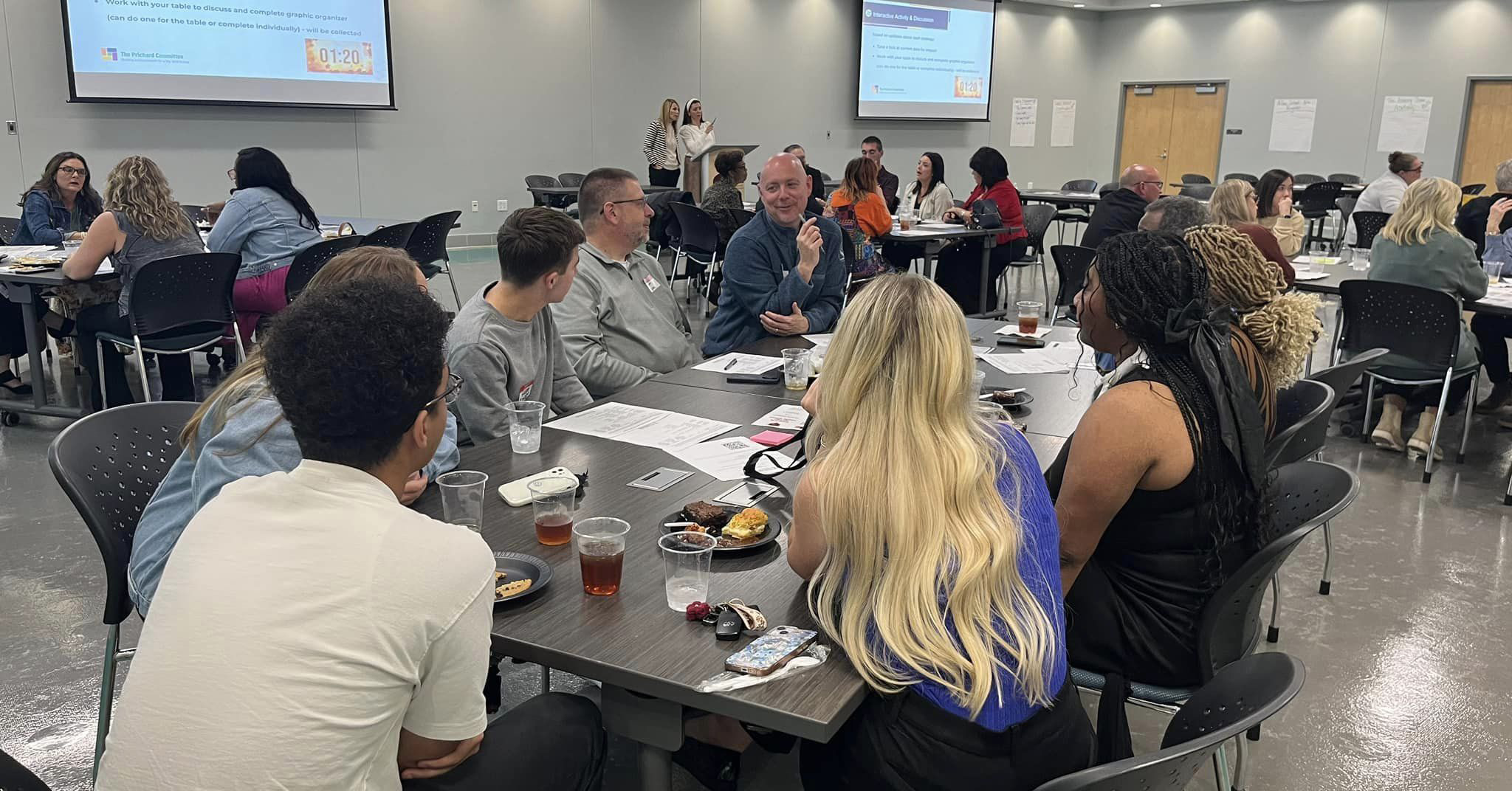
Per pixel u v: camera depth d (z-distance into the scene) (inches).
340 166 360.2
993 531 48.2
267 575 39.6
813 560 52.6
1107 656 67.4
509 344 93.6
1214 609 63.2
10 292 165.6
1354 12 499.8
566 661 50.6
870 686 48.8
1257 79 532.4
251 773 37.9
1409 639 105.5
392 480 43.5
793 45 466.0
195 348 162.4
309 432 41.0
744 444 83.8
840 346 51.0
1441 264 153.9
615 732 53.2
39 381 170.4
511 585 56.6
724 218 263.7
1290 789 81.7
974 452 48.8
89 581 113.9
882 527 47.7
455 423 80.4
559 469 73.8
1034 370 112.0
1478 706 93.2
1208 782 82.4
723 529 63.7
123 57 306.3
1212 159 553.6
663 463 79.1
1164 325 62.6
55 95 302.5
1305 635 106.3
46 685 93.0
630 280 125.0
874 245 254.7
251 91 331.0
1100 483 62.8
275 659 38.6
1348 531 133.9
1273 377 69.7
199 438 63.5
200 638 39.0
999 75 539.5
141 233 164.4
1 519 130.6
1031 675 48.6
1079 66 575.2
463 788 49.3
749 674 48.1
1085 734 52.7
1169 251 63.2
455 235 392.2
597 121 418.0
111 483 74.0
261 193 181.2
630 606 55.7
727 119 453.1
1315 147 522.0
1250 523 65.2
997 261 293.6
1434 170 491.8
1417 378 153.7
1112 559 67.5
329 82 346.0
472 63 382.9
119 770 38.9
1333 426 179.2
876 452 48.4
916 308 49.6
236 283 177.8
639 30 420.2
